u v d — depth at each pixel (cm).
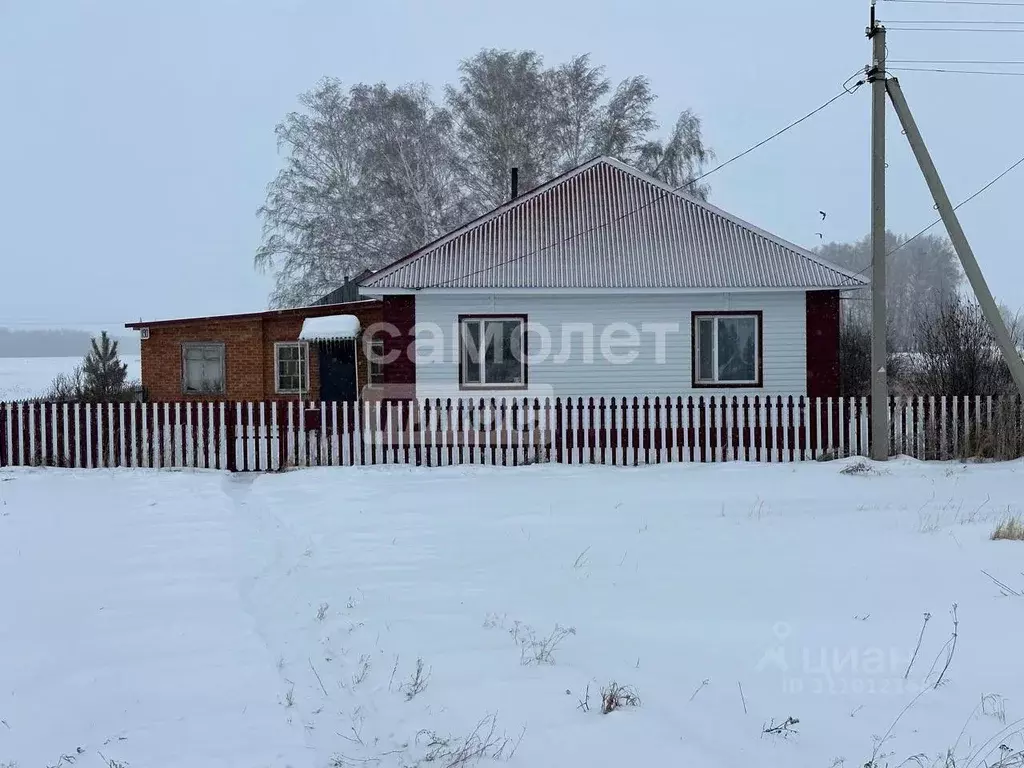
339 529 908
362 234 3688
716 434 1384
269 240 3781
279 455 1378
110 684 491
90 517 973
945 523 864
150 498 1092
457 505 1040
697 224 1731
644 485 1171
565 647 534
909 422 1390
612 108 3762
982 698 436
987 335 1700
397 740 417
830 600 608
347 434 1390
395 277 1638
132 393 2267
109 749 408
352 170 3800
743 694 455
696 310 1656
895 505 998
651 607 609
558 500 1065
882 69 1363
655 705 444
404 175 3731
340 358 2197
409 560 772
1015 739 390
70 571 737
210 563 765
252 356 2173
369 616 609
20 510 1016
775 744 398
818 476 1230
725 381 1664
